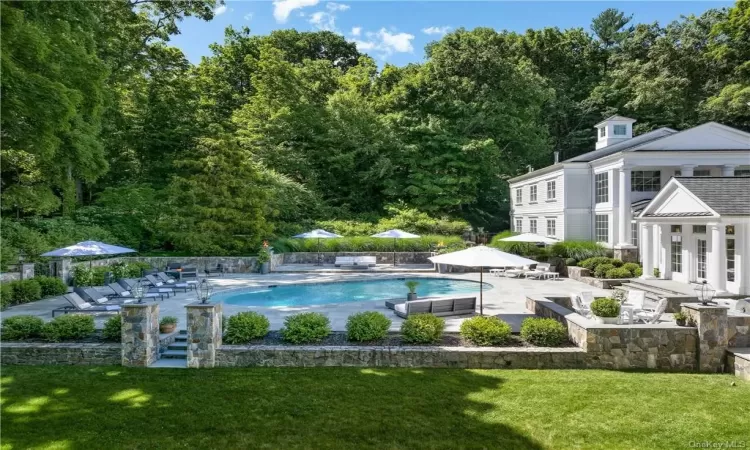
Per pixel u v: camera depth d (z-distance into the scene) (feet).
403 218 124.26
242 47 157.17
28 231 72.49
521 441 21.98
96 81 56.03
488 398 27.02
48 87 42.96
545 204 109.09
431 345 34.68
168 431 23.08
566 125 174.40
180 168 107.96
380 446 21.57
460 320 45.88
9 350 33.71
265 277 81.92
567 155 172.55
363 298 65.10
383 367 33.01
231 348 33.53
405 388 28.63
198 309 33.12
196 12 104.78
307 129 137.39
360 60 182.39
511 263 38.47
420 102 149.28
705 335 32.40
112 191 101.96
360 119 141.18
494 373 31.55
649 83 144.66
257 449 21.40
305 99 136.67
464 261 39.34
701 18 150.00
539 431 22.93
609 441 21.93
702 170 87.92
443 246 101.35
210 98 139.23
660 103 145.69
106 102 68.49
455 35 159.22
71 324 36.09
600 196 93.71
